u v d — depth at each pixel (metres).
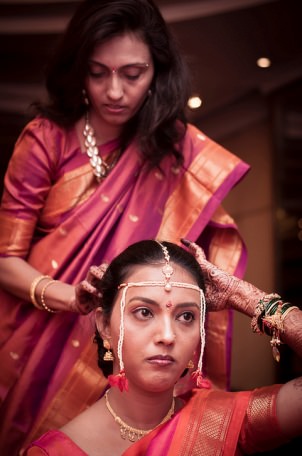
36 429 2.55
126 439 1.96
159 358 1.87
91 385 2.56
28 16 7.34
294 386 1.92
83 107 2.77
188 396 2.08
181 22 7.07
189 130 2.88
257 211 9.11
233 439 1.92
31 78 8.67
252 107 9.09
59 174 2.74
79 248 2.67
